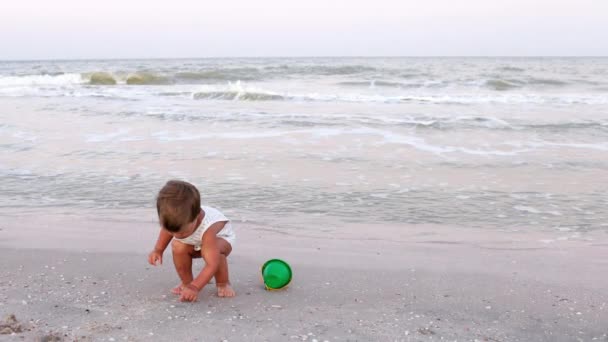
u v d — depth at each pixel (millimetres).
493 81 24766
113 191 6703
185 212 3248
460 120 12523
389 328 3191
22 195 6547
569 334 3172
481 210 6113
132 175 7508
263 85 24203
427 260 4523
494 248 4883
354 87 23062
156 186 6934
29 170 7801
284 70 32500
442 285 3945
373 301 3617
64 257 4383
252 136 10484
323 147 9469
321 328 3164
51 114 13375
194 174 7574
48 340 2896
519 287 3924
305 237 5121
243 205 6172
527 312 3480
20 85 23797
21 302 3447
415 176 7602
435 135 10734
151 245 4723
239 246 4816
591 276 4168
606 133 11047
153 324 3158
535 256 4664
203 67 45094
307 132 10945
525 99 17812
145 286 3783
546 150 9430
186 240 3500
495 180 7430
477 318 3373
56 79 25172
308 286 3875
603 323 3326
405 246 4902
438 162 8453
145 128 11383
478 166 8219
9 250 4555
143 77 25938
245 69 32781
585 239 5176
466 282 4016
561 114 14000
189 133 10805
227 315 3318
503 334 3152
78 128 11328
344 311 3434
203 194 6602
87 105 15344
